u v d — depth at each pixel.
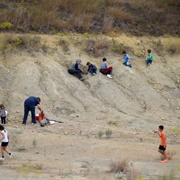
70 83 86.88
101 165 59.31
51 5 106.50
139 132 75.38
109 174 55.03
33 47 93.62
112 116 80.38
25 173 53.00
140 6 117.19
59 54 94.25
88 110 81.69
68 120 77.31
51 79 86.56
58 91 84.31
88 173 54.97
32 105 73.75
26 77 85.44
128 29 107.75
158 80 94.69
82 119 78.62
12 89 83.88
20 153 62.62
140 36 106.81
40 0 108.81
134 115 82.75
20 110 78.69
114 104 85.12
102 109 82.12
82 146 66.56
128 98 87.56
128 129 76.25
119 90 88.31
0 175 51.59
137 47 102.50
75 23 103.00
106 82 88.94
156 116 83.44
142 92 89.62
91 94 86.50
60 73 88.56
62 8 107.88
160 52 103.44
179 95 92.31
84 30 102.69
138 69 96.94
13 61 89.94
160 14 116.44
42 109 79.94
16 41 93.06
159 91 92.00
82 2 110.38
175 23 114.31
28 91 83.12
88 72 91.12
